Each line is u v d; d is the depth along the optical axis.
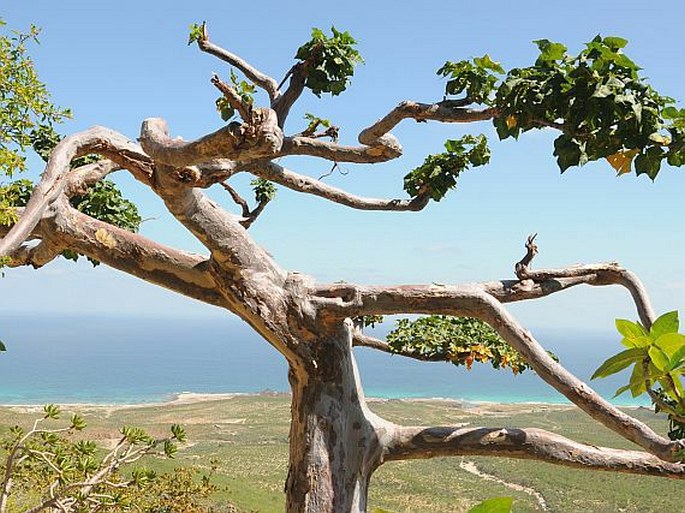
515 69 3.76
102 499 4.59
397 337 5.96
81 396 110.06
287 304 4.22
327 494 4.20
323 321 4.23
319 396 4.29
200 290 4.46
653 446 3.65
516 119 3.67
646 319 4.51
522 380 168.62
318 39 4.55
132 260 4.47
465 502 24.53
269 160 5.20
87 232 4.45
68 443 4.82
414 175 5.82
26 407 54.88
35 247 4.75
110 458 4.54
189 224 4.06
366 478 4.42
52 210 4.38
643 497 25.56
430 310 4.17
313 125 4.68
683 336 1.61
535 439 4.29
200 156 3.17
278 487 23.50
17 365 173.62
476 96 4.39
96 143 3.63
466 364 5.85
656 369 1.75
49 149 6.92
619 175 3.47
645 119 3.30
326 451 4.23
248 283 4.19
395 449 4.48
